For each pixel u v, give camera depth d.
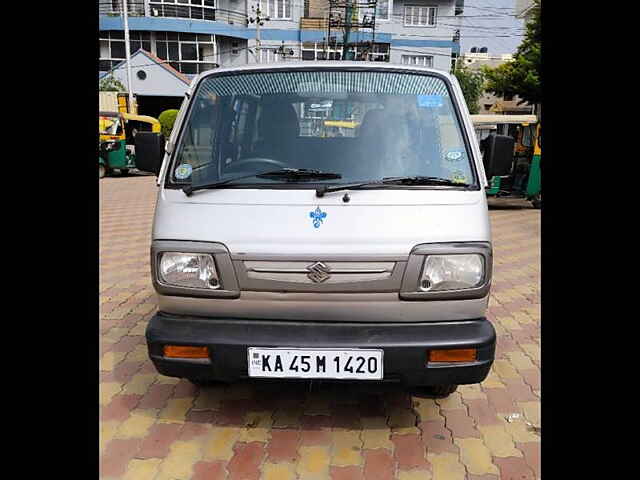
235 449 3.03
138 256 7.49
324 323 2.85
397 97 3.30
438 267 2.81
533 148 12.23
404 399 3.55
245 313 2.88
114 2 34.91
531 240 9.00
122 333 4.67
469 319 2.88
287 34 37.75
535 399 3.57
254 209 2.90
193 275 2.87
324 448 3.03
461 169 3.09
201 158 3.18
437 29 38.72
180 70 36.00
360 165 3.11
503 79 24.17
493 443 3.09
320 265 2.77
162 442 3.08
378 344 2.71
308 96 3.30
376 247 2.78
